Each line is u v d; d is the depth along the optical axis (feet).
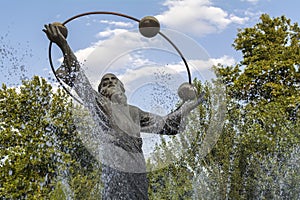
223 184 30.78
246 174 32.30
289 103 42.04
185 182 27.86
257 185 32.17
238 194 31.45
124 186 15.19
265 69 49.21
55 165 27.17
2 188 27.30
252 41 52.75
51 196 26.76
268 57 51.34
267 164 32.48
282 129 33.55
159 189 27.43
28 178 27.68
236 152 32.48
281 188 32.17
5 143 28.25
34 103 28.53
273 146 32.86
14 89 28.63
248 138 32.94
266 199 32.12
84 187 25.77
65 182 26.55
